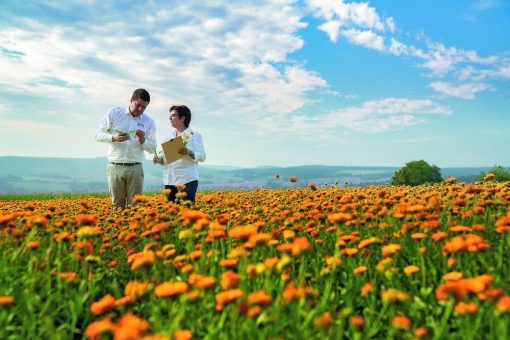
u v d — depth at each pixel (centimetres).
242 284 300
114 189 855
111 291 392
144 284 303
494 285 304
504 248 396
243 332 248
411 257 395
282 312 280
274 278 321
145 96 830
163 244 479
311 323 259
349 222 436
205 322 292
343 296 337
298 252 308
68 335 311
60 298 327
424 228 404
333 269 324
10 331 289
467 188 591
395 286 331
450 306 254
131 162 849
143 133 802
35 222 392
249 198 935
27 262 402
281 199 771
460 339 264
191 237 383
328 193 876
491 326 247
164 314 327
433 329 284
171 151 726
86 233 396
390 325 272
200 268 344
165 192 665
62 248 420
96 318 337
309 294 259
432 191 840
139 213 609
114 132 834
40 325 302
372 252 404
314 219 505
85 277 368
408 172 5753
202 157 779
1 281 337
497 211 542
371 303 300
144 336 225
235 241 484
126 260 462
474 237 335
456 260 343
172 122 776
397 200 560
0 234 471
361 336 282
